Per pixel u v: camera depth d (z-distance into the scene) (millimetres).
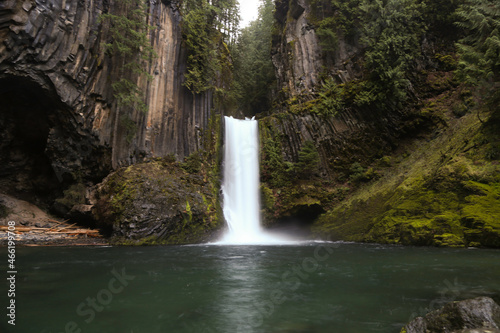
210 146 26219
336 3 28266
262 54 43344
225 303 5367
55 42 18000
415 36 24281
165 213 18516
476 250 11594
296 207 22812
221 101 30109
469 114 19750
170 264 9656
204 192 22234
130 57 22703
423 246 13719
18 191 21859
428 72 24359
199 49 27188
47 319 4500
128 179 19641
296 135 26062
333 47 28422
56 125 20328
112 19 21203
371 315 4629
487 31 16719
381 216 17422
